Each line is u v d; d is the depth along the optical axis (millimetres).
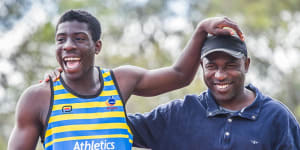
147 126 5426
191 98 5426
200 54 5508
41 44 16812
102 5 21359
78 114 4930
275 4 21297
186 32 23797
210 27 5285
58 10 18047
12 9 17266
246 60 5324
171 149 5305
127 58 20469
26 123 4906
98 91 5078
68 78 5094
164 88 5480
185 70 5527
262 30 21500
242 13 21062
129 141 5070
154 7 24812
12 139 4859
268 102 5230
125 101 5184
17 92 16594
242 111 5137
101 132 4902
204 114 5254
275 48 22375
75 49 4941
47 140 4887
